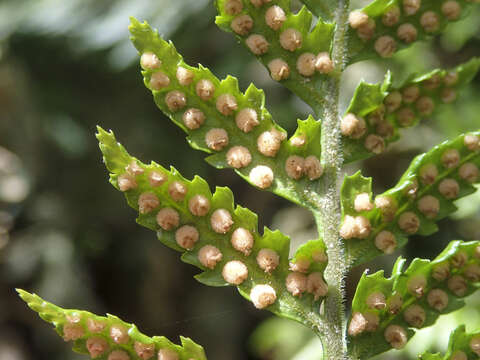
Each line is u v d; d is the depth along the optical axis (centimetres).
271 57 7
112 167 6
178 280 20
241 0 7
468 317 11
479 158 7
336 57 7
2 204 20
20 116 19
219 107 6
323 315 6
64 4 16
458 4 7
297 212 18
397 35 7
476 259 6
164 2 14
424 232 7
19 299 19
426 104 7
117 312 20
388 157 16
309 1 7
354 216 6
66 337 6
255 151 6
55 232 20
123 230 20
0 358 18
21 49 17
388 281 6
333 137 7
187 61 16
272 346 16
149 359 6
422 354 6
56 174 20
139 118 18
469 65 7
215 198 6
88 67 18
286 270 6
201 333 19
